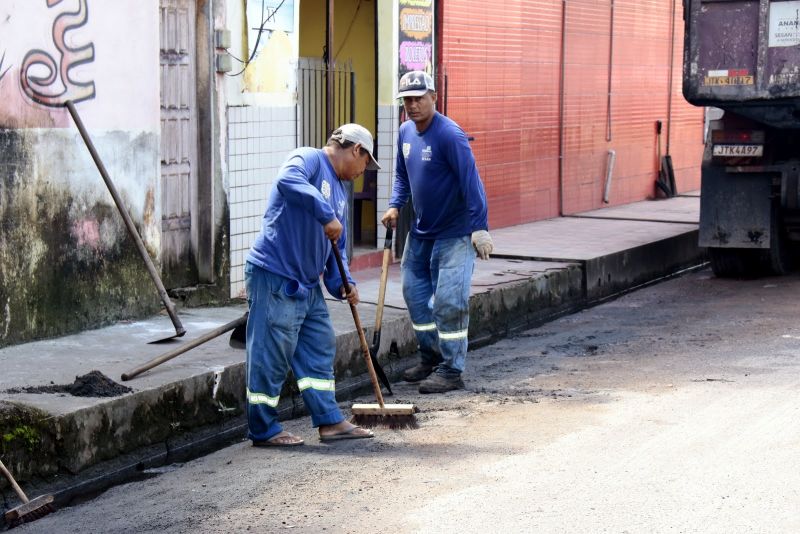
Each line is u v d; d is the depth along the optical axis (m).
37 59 8.94
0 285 8.72
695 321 11.92
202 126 10.91
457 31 15.40
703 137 24.14
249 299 7.53
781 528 5.69
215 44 10.86
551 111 18.11
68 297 9.34
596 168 19.69
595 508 6.03
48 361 8.38
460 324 9.09
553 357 10.41
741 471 6.58
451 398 8.86
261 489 6.64
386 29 13.96
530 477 6.61
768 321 11.66
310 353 7.70
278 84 11.77
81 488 7.02
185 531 5.96
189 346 8.01
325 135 13.70
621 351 10.52
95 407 7.19
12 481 6.38
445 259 9.09
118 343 9.06
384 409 7.89
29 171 8.91
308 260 7.44
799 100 13.09
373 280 12.77
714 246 14.34
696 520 5.82
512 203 17.19
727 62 13.18
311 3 14.47
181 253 10.90
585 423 7.80
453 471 6.80
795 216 14.37
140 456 7.52
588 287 13.78
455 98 15.47
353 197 13.28
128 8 9.78
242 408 8.48
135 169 9.95
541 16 17.59
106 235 9.68
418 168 9.05
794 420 7.66
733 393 8.50
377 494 6.43
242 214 11.37
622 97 20.44
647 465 6.75
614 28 19.97
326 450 7.46
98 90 9.51
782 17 12.86
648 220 18.06
